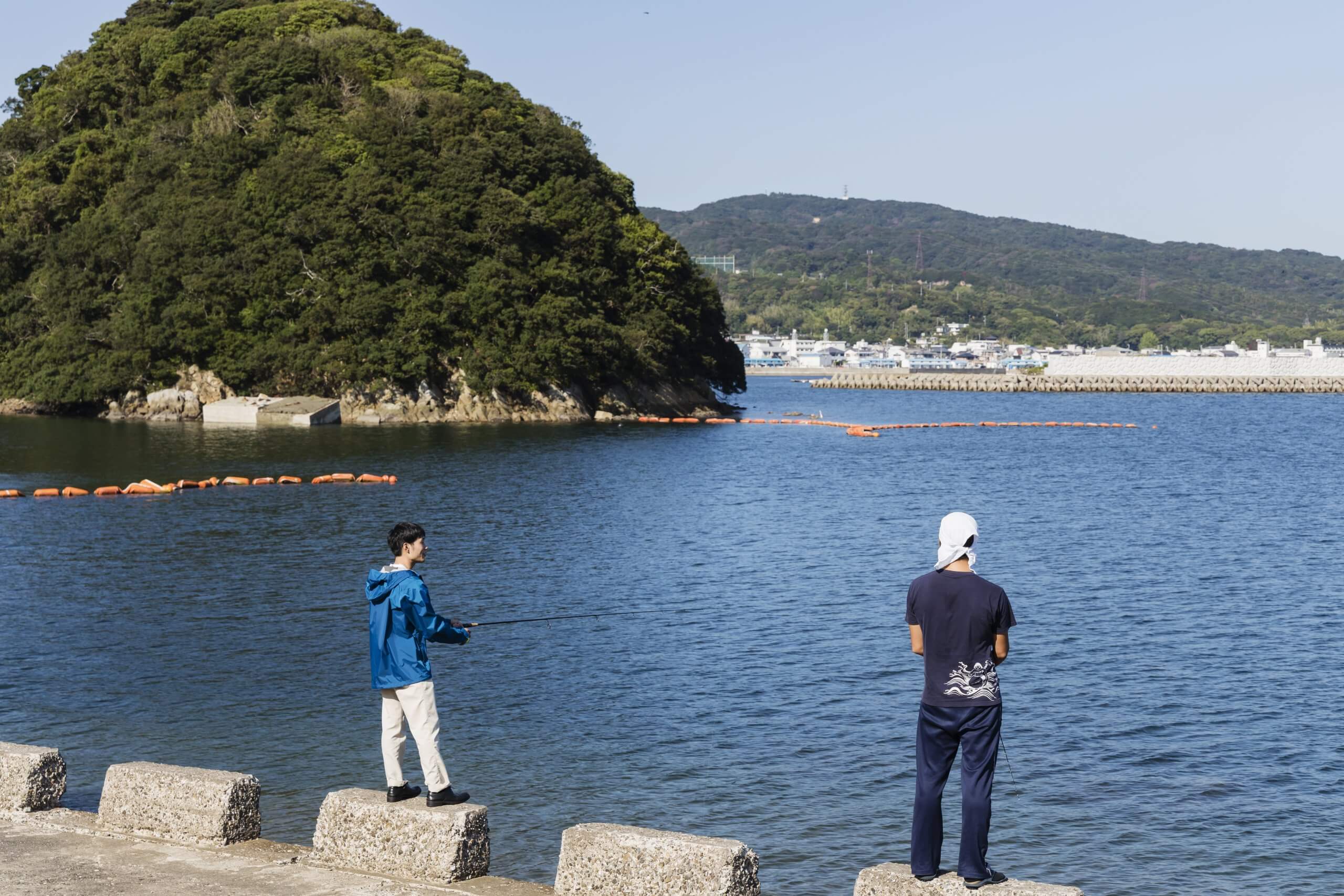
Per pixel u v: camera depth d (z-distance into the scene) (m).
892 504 68.25
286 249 140.75
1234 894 17.97
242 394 140.25
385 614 12.98
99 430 121.75
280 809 20.34
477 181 145.62
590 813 20.59
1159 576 44.78
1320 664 31.05
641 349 150.25
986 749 11.19
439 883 12.17
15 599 38.72
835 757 23.47
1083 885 18.25
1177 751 24.16
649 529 57.09
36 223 160.75
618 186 177.88
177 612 36.72
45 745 23.64
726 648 32.53
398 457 94.44
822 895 17.67
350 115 155.50
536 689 28.30
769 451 106.31
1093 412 185.25
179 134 162.50
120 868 12.49
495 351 138.75
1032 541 54.22
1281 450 111.94
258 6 197.62
